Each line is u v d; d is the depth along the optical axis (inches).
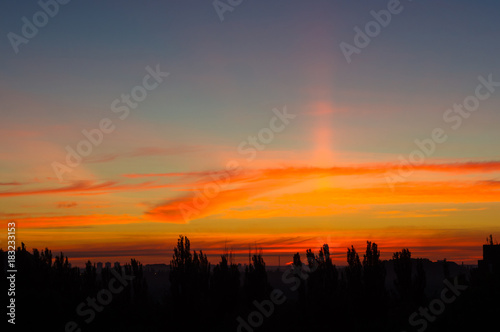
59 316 2052.2
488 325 1670.8
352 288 2225.6
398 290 2308.1
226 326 2226.9
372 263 2219.5
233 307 2337.6
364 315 2149.4
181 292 2146.9
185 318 2113.7
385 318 2108.8
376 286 2171.5
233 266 2394.2
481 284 2111.2
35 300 2063.2
